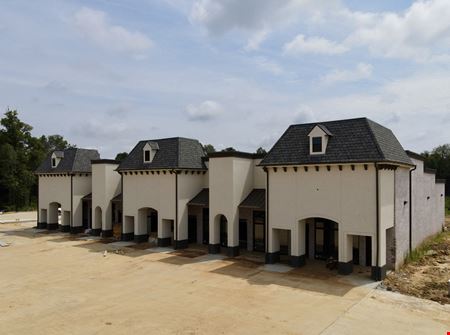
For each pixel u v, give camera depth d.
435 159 84.69
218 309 15.73
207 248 29.09
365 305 16.02
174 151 29.97
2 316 15.22
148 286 19.25
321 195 21.59
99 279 20.75
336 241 23.62
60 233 38.88
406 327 13.72
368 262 22.52
